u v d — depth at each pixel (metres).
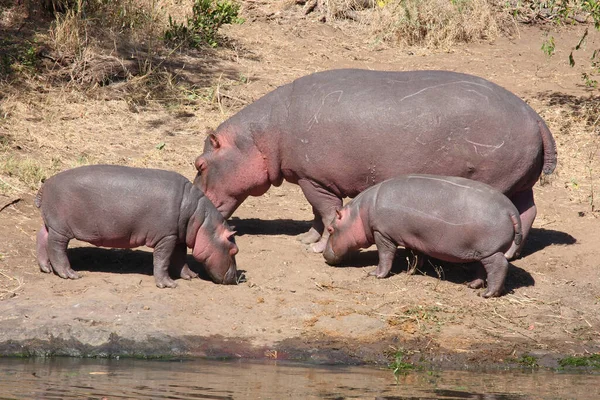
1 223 25.67
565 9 41.91
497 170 23.91
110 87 37.47
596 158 34.31
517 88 40.81
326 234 25.75
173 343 20.19
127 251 25.06
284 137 25.14
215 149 25.80
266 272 24.11
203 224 22.59
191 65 40.50
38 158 30.91
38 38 39.22
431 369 19.50
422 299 22.89
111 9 42.22
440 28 47.03
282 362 19.58
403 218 22.95
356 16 48.44
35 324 20.38
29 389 16.72
